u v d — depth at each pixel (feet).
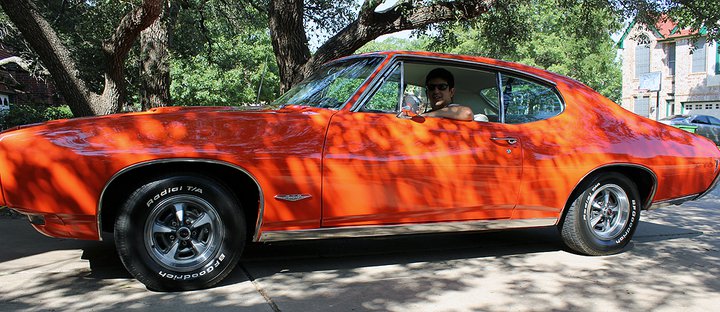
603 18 37.42
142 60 33.58
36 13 25.82
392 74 13.29
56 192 10.40
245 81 89.25
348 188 12.05
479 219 13.46
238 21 53.16
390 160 12.31
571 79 15.29
